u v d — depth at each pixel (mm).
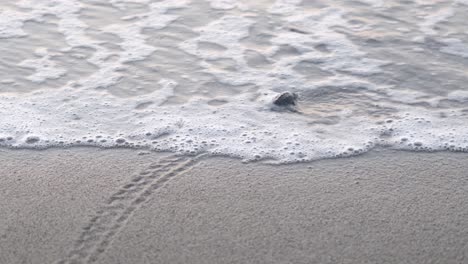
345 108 6270
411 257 4473
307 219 4832
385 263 4426
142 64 6992
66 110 6195
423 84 6668
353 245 4578
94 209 4906
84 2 8391
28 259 4422
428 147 5703
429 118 6113
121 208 4930
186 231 4699
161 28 7746
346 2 8469
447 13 8164
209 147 5703
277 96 6316
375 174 5363
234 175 5344
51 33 7602
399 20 8000
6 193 5062
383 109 6254
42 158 5527
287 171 5406
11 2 8328
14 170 5355
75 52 7207
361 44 7426
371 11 8219
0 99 6324
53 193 5082
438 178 5316
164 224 4766
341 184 5238
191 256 4473
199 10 8195
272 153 5629
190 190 5145
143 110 6215
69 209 4902
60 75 6773
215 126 5973
